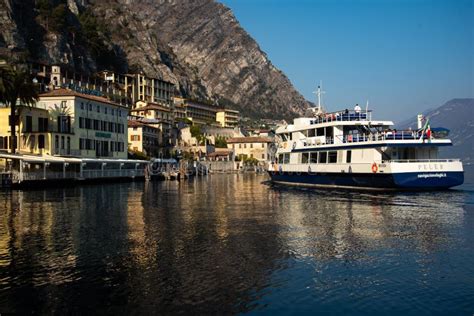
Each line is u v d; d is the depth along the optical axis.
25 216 33.75
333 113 60.44
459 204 39.19
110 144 96.56
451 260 20.36
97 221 31.64
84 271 18.75
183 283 17.14
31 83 74.12
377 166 50.59
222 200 47.78
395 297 15.75
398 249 22.44
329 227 28.78
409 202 40.97
